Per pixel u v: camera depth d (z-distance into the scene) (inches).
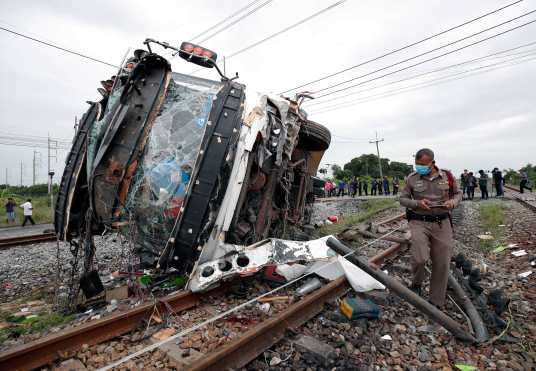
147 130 169.0
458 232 355.6
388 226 399.9
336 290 164.4
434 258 154.9
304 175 269.3
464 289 178.1
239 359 107.8
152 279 182.2
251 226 200.2
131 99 172.6
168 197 167.6
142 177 167.3
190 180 163.2
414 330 134.6
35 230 576.7
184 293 153.6
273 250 174.1
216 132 168.2
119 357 114.9
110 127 162.1
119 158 165.0
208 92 184.5
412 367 110.1
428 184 153.1
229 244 171.8
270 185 205.5
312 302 145.1
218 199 164.2
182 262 164.9
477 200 746.2
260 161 182.2
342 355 114.7
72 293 169.5
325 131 263.6
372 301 157.4
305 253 177.0
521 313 150.7
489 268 219.0
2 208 861.8
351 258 149.1
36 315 160.7
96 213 168.2
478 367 111.2
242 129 173.0
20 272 252.2
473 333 133.3
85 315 152.0
